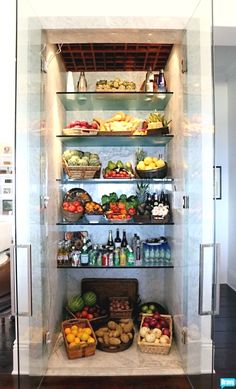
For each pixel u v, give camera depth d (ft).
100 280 10.96
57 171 9.67
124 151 11.21
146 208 10.13
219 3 7.70
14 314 6.45
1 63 8.02
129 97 10.00
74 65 10.88
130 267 10.04
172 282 9.73
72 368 7.92
